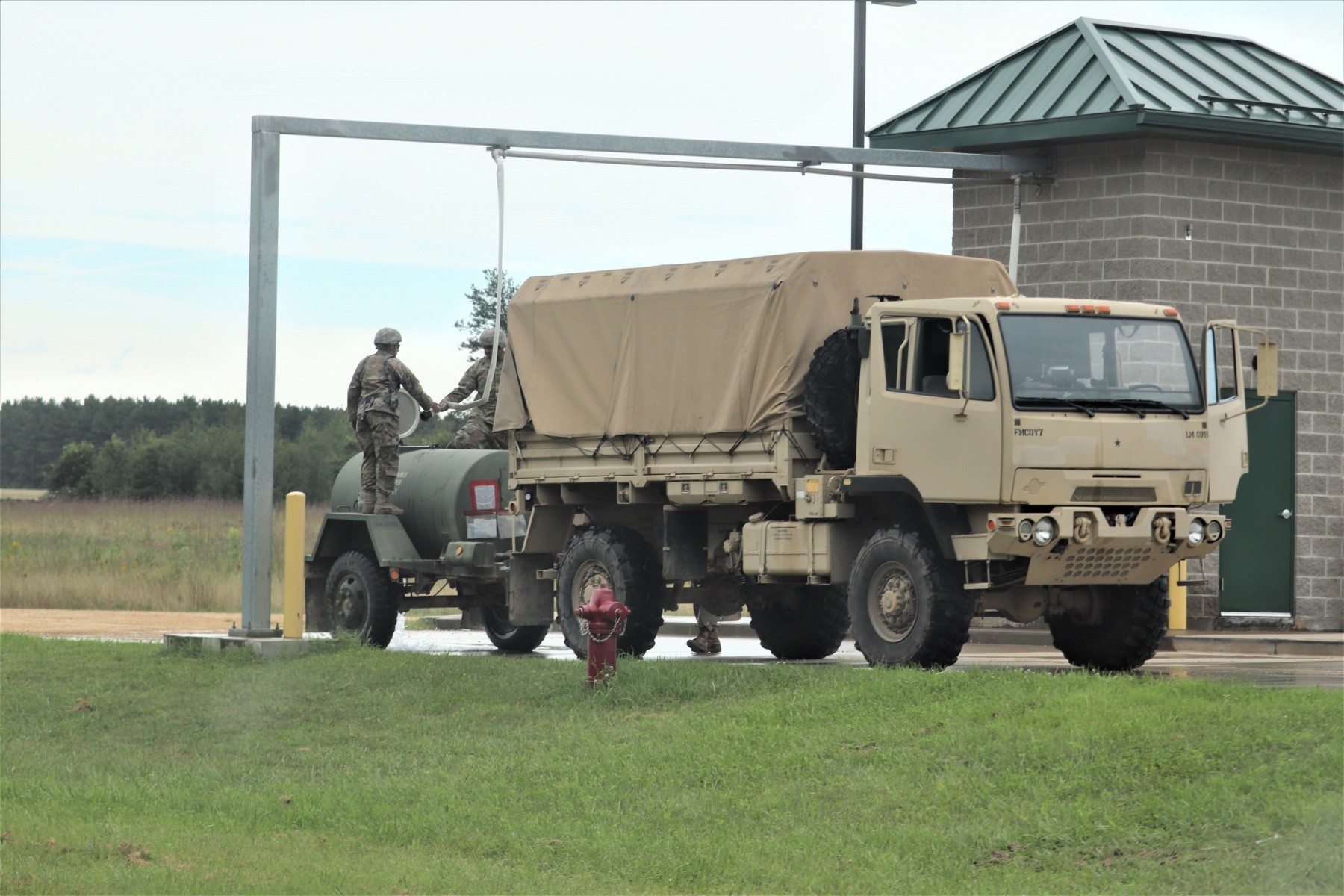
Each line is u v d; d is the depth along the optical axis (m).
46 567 78.75
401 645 52.38
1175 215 53.38
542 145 48.41
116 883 21.80
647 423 41.75
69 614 66.19
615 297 42.81
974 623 54.28
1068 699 28.55
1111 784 24.39
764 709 31.59
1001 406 34.00
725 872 22.86
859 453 36.72
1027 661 42.81
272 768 32.56
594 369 43.22
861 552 36.62
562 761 30.14
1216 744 25.05
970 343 34.66
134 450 194.75
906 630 35.69
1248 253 54.09
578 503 44.12
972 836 23.34
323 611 48.38
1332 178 55.22
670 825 25.73
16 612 67.25
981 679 31.22
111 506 143.75
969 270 40.88
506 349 45.44
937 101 58.16
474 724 34.53
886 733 28.56
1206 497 35.84
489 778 29.56
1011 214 56.16
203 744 35.44
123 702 39.28
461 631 61.62
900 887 21.72
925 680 31.39
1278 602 54.34
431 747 32.88
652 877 22.95
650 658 43.12
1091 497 34.62
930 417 35.22
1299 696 27.52
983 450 34.19
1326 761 23.62
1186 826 22.48
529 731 33.22
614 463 42.72
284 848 24.86
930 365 35.62
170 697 39.50
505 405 45.28
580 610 35.84
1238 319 53.94
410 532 47.91
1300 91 55.72
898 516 37.47
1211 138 52.81
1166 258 53.22
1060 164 54.72
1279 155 54.56
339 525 47.94
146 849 24.14
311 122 45.97
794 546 38.59
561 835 25.64
